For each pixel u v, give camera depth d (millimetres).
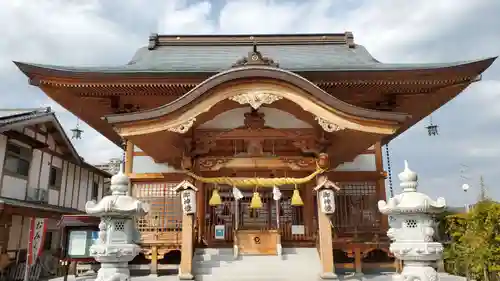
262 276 10789
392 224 6844
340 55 18016
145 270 13383
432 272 6359
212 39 19438
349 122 9930
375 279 11312
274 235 12875
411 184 6977
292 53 18234
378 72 13516
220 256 12344
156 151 12359
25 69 13133
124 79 13430
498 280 12852
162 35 19516
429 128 18641
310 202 14688
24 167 23969
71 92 14250
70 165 29328
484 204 13594
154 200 13938
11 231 21781
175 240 12969
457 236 14727
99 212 6629
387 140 17875
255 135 11297
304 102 9914
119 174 7223
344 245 12438
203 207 14453
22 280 21547
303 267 11461
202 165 11477
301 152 11984
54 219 25797
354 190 14266
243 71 9758
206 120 10648
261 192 15758
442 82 14000
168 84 13578
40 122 24812
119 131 9789
